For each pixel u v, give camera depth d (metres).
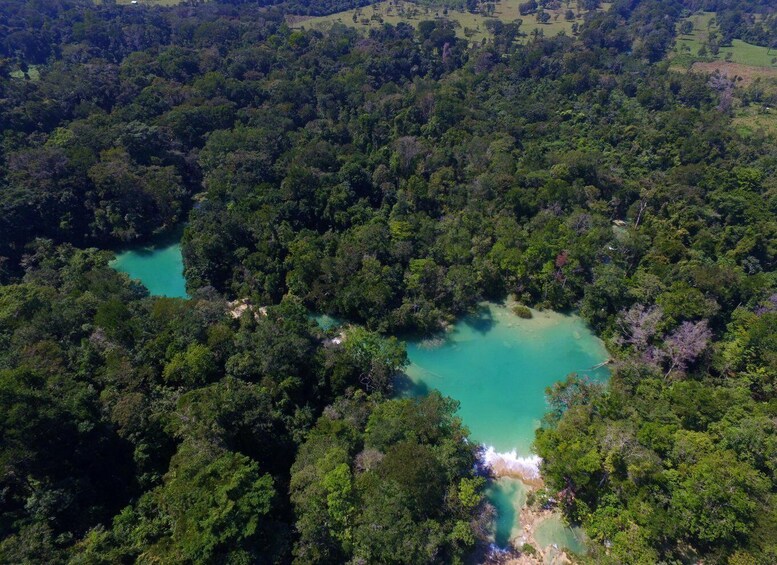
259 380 55.09
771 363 56.62
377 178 95.81
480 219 84.12
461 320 73.44
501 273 77.94
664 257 75.50
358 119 116.81
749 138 115.62
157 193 89.94
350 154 104.56
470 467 49.47
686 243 82.62
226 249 77.06
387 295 68.44
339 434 48.31
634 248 77.25
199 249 75.94
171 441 47.66
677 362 59.91
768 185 93.81
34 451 41.53
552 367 66.31
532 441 56.38
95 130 97.81
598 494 45.97
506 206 87.25
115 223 85.62
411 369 65.44
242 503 38.44
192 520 37.25
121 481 46.12
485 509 46.81
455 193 91.94
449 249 78.19
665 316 64.44
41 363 49.16
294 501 42.69
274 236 78.12
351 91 131.75
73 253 78.88
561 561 44.69
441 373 65.12
